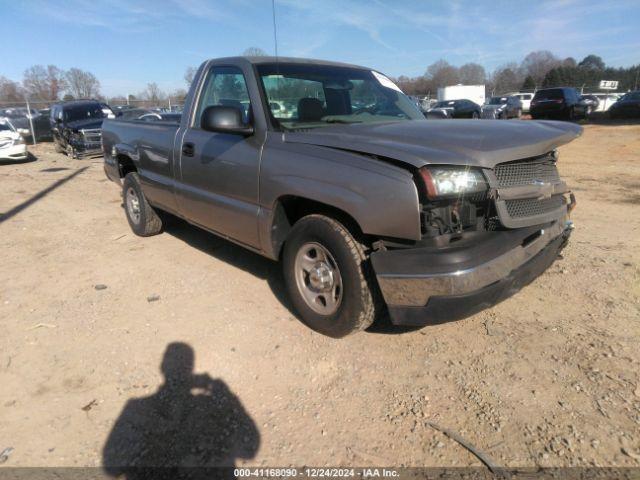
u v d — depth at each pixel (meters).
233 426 2.62
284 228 3.65
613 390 2.79
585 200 7.54
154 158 5.07
